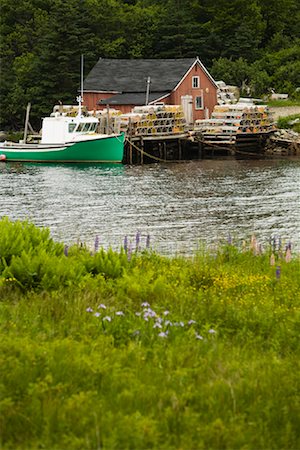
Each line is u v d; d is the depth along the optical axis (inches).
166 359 378.3
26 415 302.2
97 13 3558.1
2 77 3093.0
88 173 2103.8
